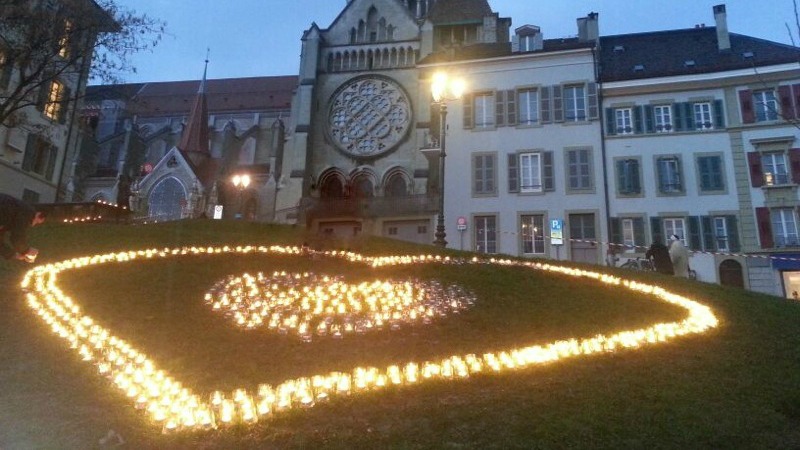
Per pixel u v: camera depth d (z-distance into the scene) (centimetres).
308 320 1332
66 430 703
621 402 815
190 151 8400
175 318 1321
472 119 4741
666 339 1188
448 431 709
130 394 837
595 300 1586
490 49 5231
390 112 5691
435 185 5150
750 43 4694
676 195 4272
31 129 4331
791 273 3912
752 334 1255
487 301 1559
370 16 6100
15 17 2986
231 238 2600
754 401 841
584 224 4359
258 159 8825
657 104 4497
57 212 3281
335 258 2208
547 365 995
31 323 1214
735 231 4106
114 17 3228
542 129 4609
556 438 692
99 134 9600
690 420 757
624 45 5175
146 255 2117
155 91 10544
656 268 2412
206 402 812
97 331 1184
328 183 5675
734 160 4247
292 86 10050
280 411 767
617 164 4434
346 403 799
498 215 4491
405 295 1590
